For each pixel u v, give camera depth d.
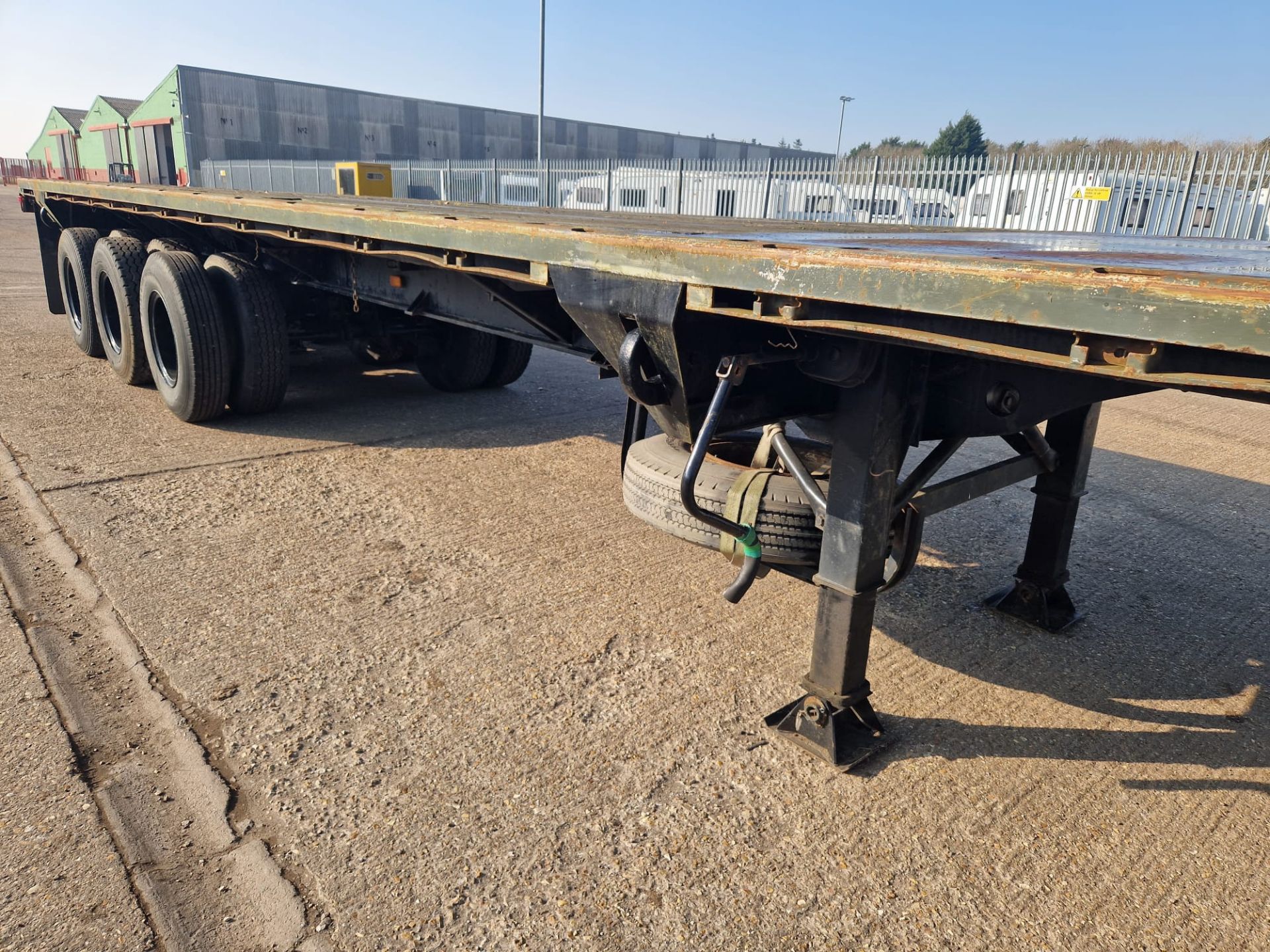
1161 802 2.23
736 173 16.69
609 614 3.13
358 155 48.84
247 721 2.43
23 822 2.02
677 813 2.13
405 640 2.90
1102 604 3.39
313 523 3.88
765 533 2.32
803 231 3.43
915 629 3.16
